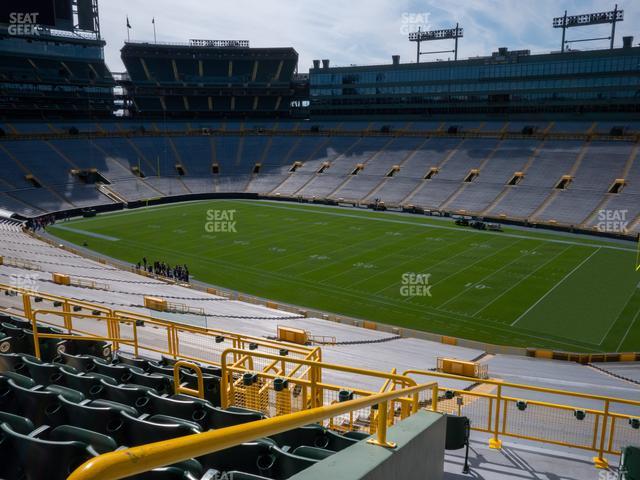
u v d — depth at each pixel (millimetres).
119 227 64688
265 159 94188
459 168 80438
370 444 4090
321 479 3373
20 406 6598
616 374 25609
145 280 41406
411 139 90312
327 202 81062
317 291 41312
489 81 86938
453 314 36312
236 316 30703
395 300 39094
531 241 56938
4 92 86375
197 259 50344
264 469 5062
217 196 86438
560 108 82250
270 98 105625
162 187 85000
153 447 2365
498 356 28266
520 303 38125
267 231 61906
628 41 77188
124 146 91062
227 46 102750
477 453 9078
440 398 15414
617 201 65188
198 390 9719
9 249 45719
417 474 4484
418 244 55312
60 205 72562
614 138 75562
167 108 102188
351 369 7168
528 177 74250
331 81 99875
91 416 6078
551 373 24484
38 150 82312
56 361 11344
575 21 80562
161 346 16828
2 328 13250
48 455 4555
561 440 11844
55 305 22688
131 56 98250
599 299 38781
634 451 7297
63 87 92000
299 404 10906
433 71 91375
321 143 95750
